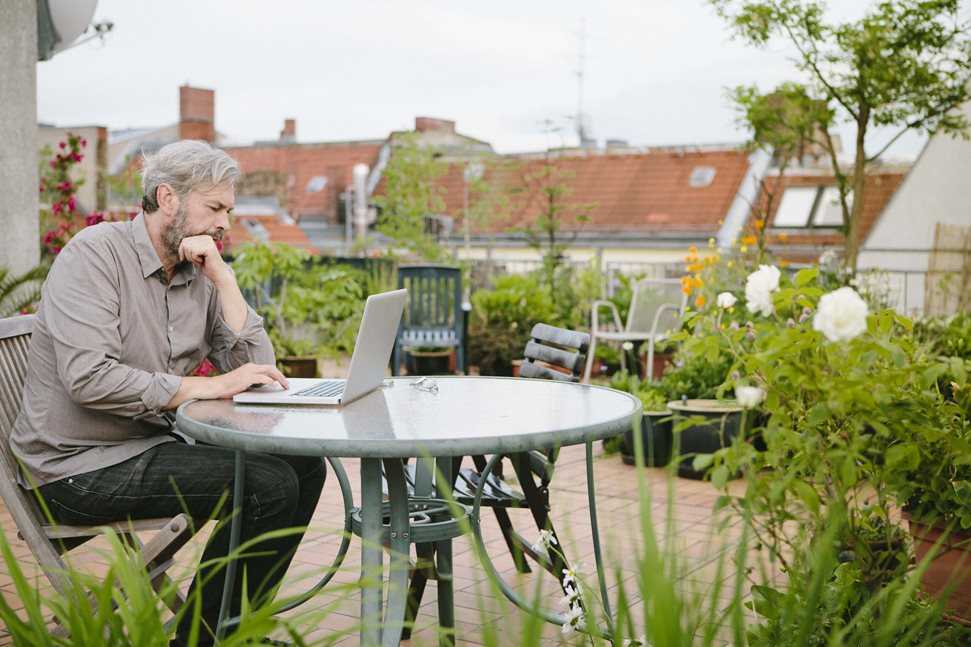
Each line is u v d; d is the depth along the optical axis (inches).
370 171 1551.4
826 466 89.8
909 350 96.7
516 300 406.6
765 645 88.7
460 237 1031.6
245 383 113.3
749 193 1131.3
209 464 108.6
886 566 95.5
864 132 401.7
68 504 108.8
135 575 70.4
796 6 382.3
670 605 60.7
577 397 117.1
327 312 349.1
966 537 106.6
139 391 109.0
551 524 123.4
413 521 118.5
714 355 97.3
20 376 117.0
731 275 334.0
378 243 1221.7
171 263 118.8
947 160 620.4
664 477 222.1
